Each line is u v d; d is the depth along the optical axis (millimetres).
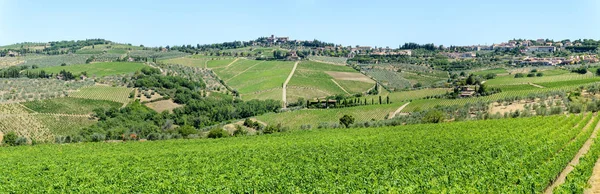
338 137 74750
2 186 40406
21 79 153125
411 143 61094
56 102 123938
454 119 97438
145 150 72188
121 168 50938
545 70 179125
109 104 130625
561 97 106062
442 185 33781
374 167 43750
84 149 76562
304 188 36188
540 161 44188
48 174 48219
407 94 148875
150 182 40969
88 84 150625
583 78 142250
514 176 36062
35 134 101375
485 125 77250
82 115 119000
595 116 77688
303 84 180375
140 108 130750
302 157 53156
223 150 64812
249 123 117500
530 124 74062
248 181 39094
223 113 135375
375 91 165625
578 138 53688
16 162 59906
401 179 36750
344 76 199250
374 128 87625
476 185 32750
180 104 141625
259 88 179125
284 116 127625
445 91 144125
